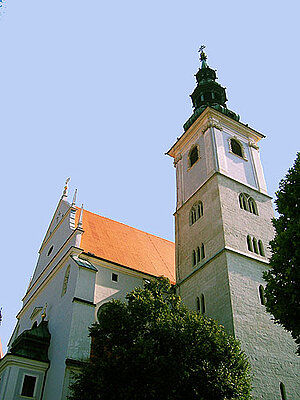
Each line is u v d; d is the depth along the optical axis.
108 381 23.19
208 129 47.59
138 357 23.14
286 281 21.72
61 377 29.70
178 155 53.09
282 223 24.48
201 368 24.28
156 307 27.75
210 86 56.09
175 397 23.12
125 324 26.33
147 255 48.09
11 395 30.02
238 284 33.84
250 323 32.00
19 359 31.81
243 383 24.81
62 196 50.62
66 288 36.84
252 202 43.09
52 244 47.72
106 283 38.69
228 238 37.00
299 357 32.62
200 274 37.84
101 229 47.50
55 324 35.53
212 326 27.36
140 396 22.47
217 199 40.19
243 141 49.72
